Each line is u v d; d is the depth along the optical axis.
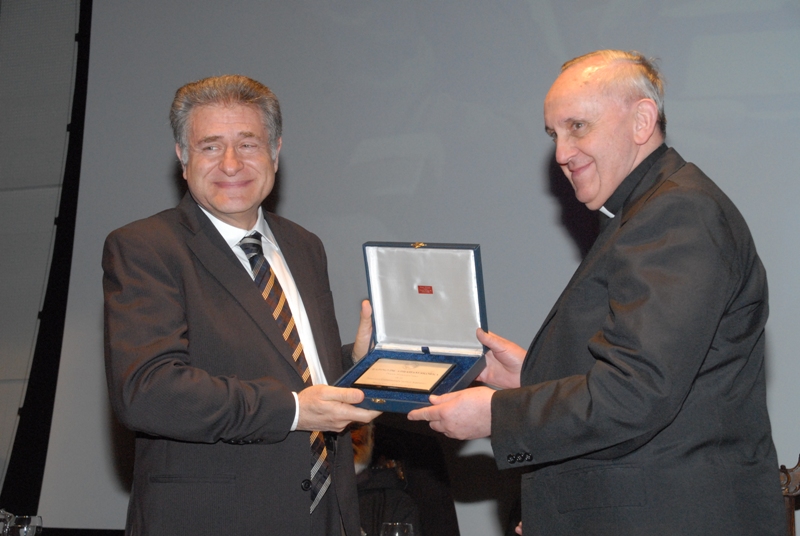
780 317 3.27
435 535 2.60
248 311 1.84
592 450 1.49
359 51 3.68
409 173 3.63
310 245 2.19
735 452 1.56
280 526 1.78
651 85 1.72
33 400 3.98
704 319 1.45
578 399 1.49
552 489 1.64
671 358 1.42
